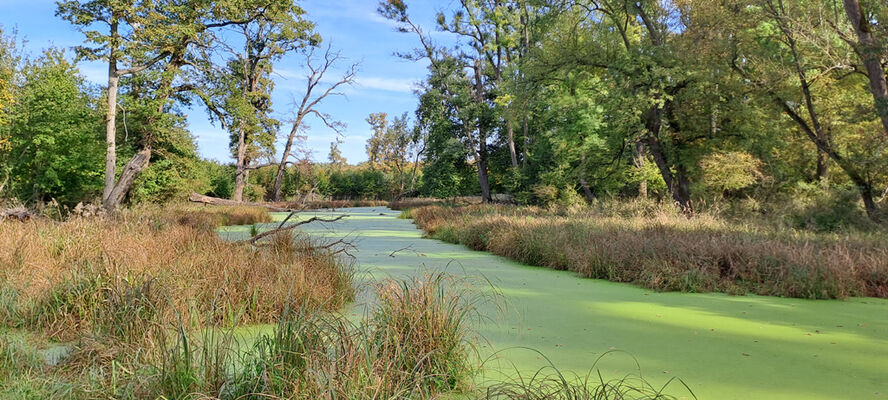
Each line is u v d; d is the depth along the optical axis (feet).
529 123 104.37
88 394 9.77
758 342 15.52
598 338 15.78
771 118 57.21
